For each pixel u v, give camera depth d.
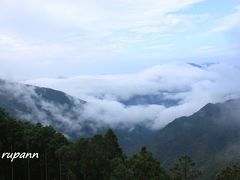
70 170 74.75
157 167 68.25
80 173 74.12
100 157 74.38
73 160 74.44
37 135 95.81
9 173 97.19
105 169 74.31
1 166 96.12
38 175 99.12
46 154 94.19
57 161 93.38
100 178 74.06
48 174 94.19
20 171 98.12
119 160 77.31
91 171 73.50
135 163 67.69
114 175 68.94
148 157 69.56
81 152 74.19
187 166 69.50
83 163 73.25
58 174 93.56
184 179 68.69
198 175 69.38
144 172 67.00
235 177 73.62
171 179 68.06
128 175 66.50
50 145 93.69
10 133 96.88
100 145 77.44
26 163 96.31
